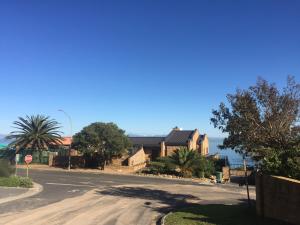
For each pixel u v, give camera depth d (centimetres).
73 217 1878
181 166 5234
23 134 6644
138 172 5688
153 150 6812
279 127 2128
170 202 2738
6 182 3300
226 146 2291
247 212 1914
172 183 4334
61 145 7012
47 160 6775
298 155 1694
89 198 2734
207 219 1784
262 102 2203
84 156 6400
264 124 2162
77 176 4753
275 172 1664
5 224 1625
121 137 5878
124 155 6081
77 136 5916
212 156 5866
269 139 2105
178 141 6700
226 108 2289
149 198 2930
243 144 2195
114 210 2205
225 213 1969
